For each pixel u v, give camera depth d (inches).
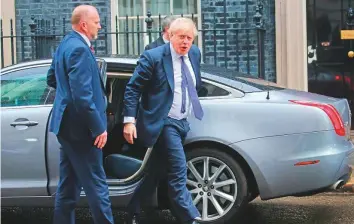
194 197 195.5
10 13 359.9
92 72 165.6
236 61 342.3
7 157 198.1
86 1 358.9
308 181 188.7
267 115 190.2
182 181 179.9
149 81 179.8
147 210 231.0
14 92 204.2
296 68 342.0
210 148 193.5
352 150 201.6
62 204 176.7
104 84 179.3
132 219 192.4
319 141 188.9
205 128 191.9
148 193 188.9
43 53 346.9
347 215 221.8
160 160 184.5
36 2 359.9
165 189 195.3
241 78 207.0
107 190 173.6
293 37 341.1
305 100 195.6
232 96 195.6
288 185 189.5
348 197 252.5
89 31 170.7
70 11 358.6
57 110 167.6
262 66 327.9
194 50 187.5
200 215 194.2
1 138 198.5
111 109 211.2
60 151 178.1
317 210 231.1
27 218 226.2
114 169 196.4
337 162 190.1
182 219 180.2
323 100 200.4
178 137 181.0
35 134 196.4
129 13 365.4
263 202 245.8
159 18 328.8
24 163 197.3
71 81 162.4
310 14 344.2
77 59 163.0
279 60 343.3
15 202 199.9
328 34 343.9
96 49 358.6
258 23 320.8
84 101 161.5
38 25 356.2
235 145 189.3
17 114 199.2
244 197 192.4
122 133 208.8
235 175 192.1
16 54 359.3
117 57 205.9
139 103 181.9
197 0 353.7
